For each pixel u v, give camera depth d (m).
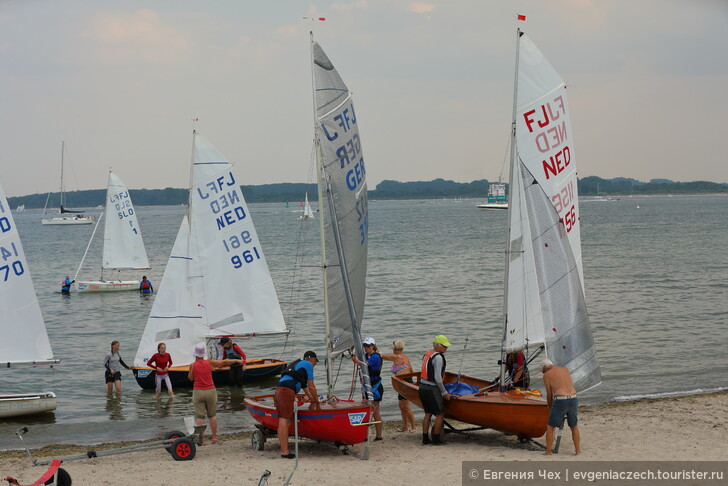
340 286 16.16
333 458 14.72
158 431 19.92
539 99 16.64
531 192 16.56
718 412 19.06
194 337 26.75
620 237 104.12
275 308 28.42
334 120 16.14
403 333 35.59
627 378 25.28
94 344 34.75
